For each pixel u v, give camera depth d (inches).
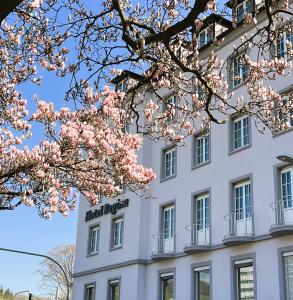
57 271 2598.4
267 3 356.8
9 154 477.4
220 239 917.8
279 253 800.3
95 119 513.7
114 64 400.2
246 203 896.3
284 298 776.9
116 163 513.3
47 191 479.8
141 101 504.7
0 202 482.0
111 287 1167.0
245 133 935.7
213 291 903.7
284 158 642.8
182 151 1071.0
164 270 1032.2
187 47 420.8
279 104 500.4
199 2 300.7
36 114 502.6
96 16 388.8
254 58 872.3
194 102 486.9
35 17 408.5
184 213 1021.2
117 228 1203.9
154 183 1123.9
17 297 2443.4
